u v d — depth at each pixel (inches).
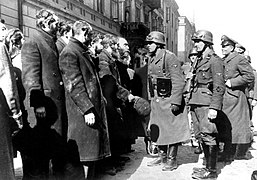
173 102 195.2
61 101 146.3
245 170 195.3
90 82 148.5
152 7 1290.6
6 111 110.8
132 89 237.5
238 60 219.6
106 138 153.4
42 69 143.3
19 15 437.4
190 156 235.1
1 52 110.9
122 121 198.5
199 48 187.6
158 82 201.2
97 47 188.9
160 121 201.8
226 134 219.5
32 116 141.3
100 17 786.2
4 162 106.7
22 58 139.6
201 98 182.2
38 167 145.1
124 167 204.7
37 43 142.6
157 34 204.2
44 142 143.3
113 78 188.9
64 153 146.7
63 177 147.9
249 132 223.9
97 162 183.2
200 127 180.5
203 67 184.2
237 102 220.8
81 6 654.5
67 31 188.9
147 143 242.8
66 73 142.3
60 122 144.9
